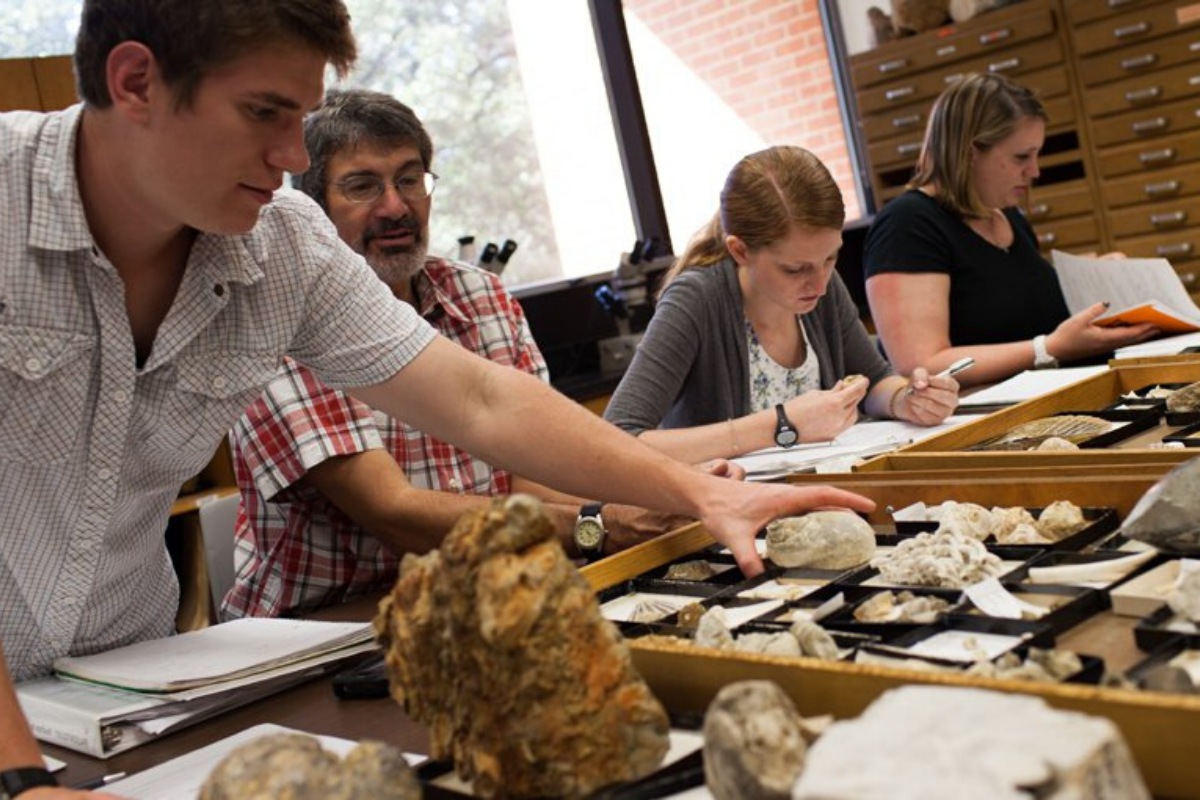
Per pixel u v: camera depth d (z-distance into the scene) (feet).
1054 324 11.60
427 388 5.54
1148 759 2.70
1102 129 17.15
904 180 19.36
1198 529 4.09
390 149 7.56
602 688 3.15
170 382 5.25
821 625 4.20
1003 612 4.07
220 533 8.34
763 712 2.77
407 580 3.45
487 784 3.18
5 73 11.54
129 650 5.36
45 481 5.07
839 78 21.15
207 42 4.19
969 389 10.21
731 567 5.19
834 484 5.88
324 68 4.48
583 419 5.50
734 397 9.02
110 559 5.47
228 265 5.16
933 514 5.31
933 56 18.24
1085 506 5.07
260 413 7.06
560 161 17.13
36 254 4.78
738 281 8.86
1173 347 9.17
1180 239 16.83
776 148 8.56
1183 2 16.08
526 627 3.08
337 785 2.83
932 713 2.52
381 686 4.56
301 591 7.45
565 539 6.27
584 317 16.08
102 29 4.37
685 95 18.92
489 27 16.29
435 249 15.76
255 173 4.51
